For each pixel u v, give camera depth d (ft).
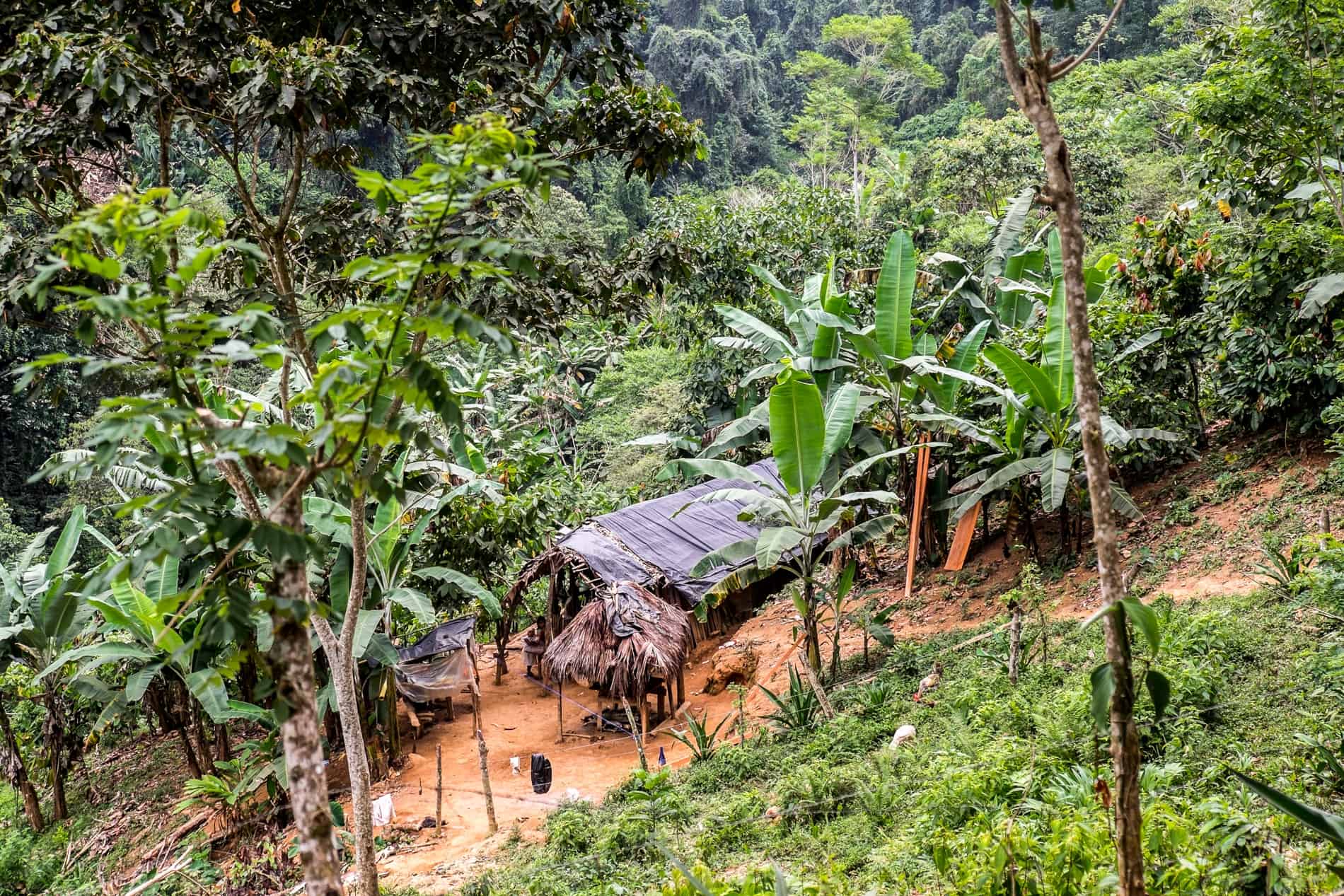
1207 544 38.24
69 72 24.25
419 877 32.68
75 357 12.62
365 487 14.57
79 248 12.07
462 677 49.70
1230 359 41.42
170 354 13.29
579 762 43.52
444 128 27.86
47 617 36.42
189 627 35.96
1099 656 31.17
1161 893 15.34
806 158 188.65
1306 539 33.32
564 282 30.45
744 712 43.01
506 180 13.41
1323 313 35.96
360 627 36.73
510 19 28.91
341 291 29.71
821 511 37.32
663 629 44.45
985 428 43.16
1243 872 15.66
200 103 26.37
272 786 38.91
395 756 45.68
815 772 28.60
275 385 33.09
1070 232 13.23
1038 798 22.29
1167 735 23.63
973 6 221.46
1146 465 46.24
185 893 33.06
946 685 34.68
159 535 12.68
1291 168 36.42
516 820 37.19
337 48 25.14
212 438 12.60
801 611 38.70
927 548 50.67
